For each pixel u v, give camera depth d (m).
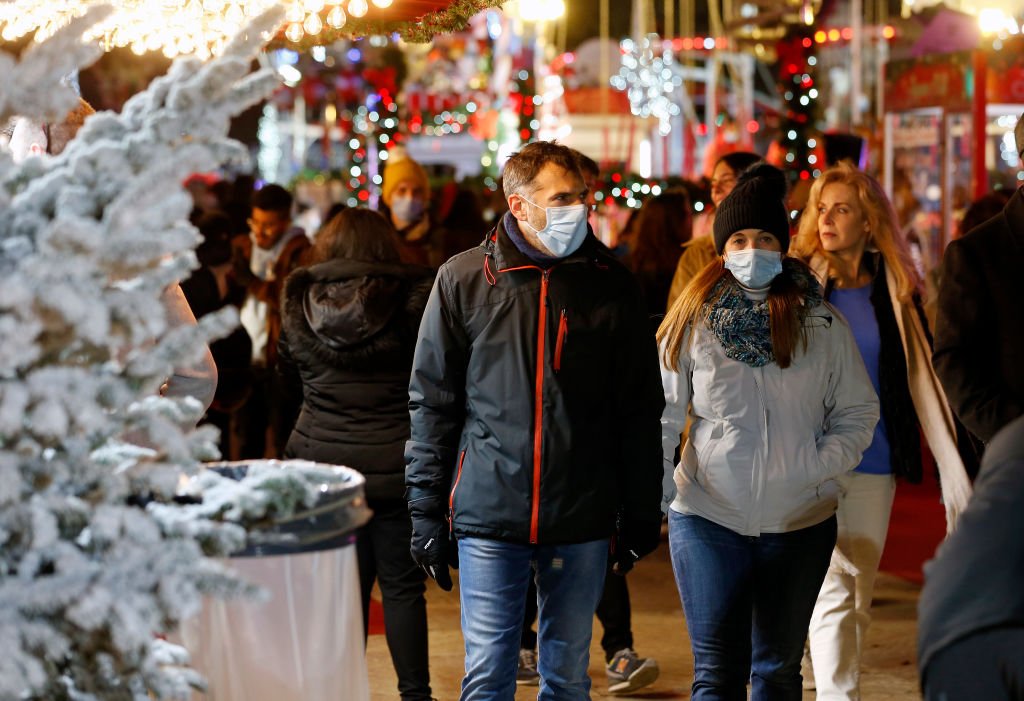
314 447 10.67
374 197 33.50
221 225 16.38
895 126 29.67
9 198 4.49
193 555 4.50
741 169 14.12
